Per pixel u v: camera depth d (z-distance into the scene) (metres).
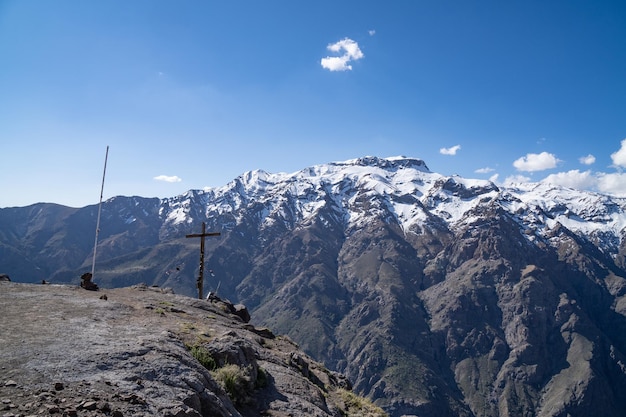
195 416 12.13
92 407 10.55
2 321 17.11
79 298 24.64
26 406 9.95
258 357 24.31
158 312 25.33
